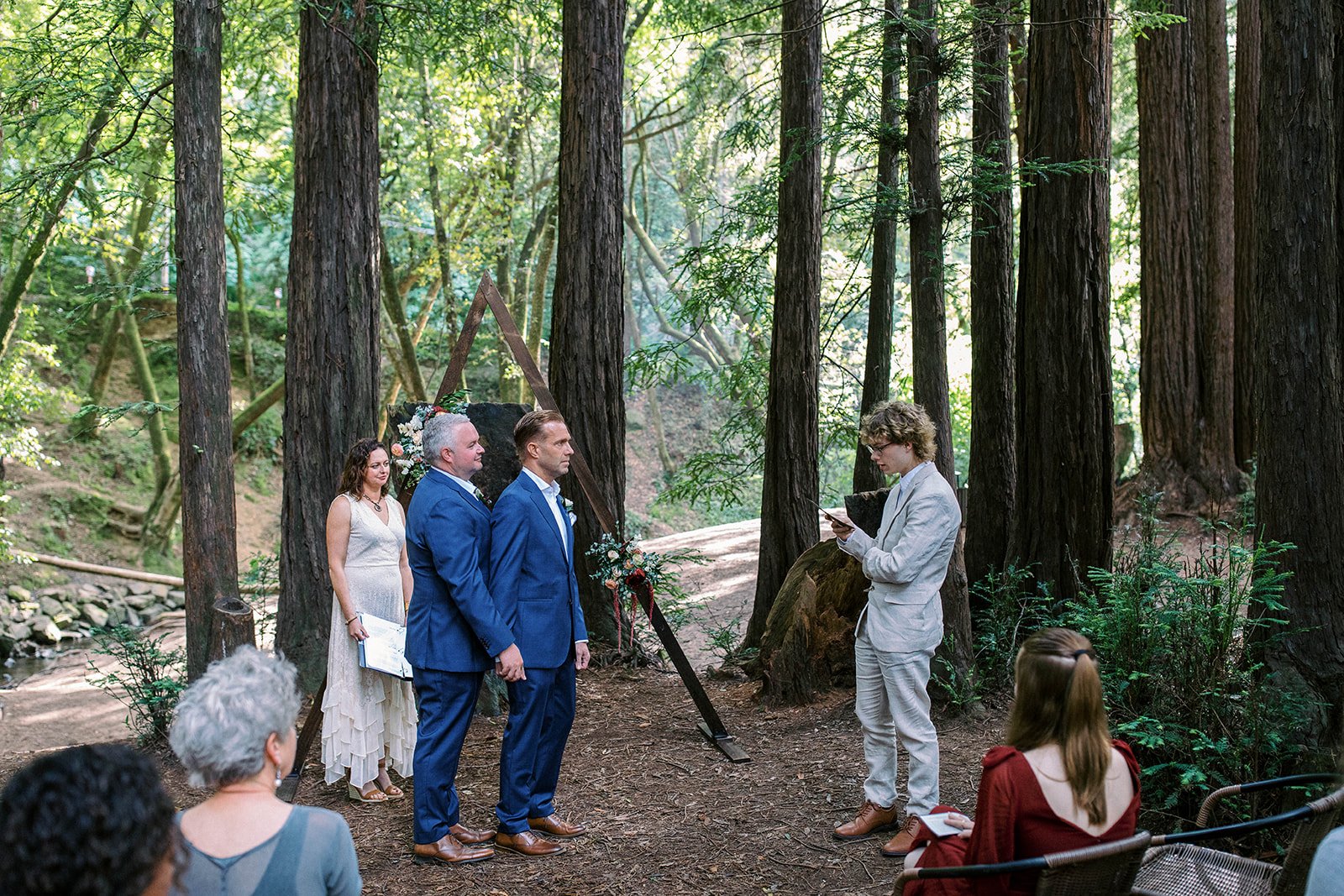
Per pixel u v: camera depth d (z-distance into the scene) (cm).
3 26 1106
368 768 478
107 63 829
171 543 1873
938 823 275
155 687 578
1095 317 623
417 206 1903
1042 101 623
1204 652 456
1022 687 248
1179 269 1134
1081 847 237
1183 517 1114
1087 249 619
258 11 1095
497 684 660
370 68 683
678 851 423
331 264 668
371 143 687
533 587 425
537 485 433
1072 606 518
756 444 944
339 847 195
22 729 979
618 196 776
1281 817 243
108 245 1352
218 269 564
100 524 1792
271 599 1274
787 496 726
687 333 2347
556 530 431
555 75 1688
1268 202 471
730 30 1210
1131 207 1573
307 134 668
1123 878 236
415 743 458
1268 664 465
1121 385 1897
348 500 480
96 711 1030
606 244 767
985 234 704
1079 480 627
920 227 629
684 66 1723
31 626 1416
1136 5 689
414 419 572
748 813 462
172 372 2197
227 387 571
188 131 554
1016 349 685
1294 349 464
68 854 146
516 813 425
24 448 1340
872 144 698
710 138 1909
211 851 186
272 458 2212
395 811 476
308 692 651
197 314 558
